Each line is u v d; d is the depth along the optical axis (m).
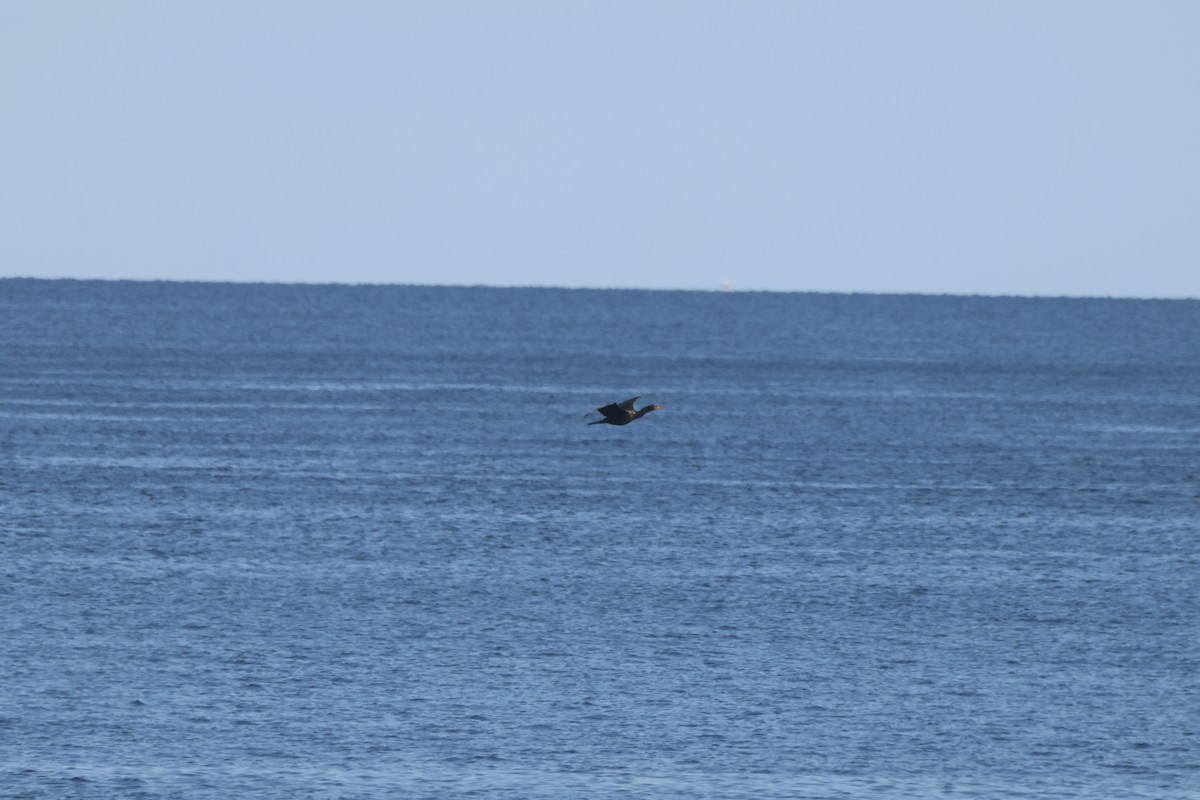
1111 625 112.06
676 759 84.50
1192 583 126.06
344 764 82.88
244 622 107.69
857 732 89.00
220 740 85.62
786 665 100.56
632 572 125.44
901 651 104.25
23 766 81.44
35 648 100.12
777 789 81.00
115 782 79.88
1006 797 80.56
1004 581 125.31
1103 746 87.75
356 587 118.25
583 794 79.94
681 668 99.44
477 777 81.62
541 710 91.38
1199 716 92.75
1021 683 98.12
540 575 123.50
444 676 96.81
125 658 98.69
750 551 135.00
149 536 135.62
